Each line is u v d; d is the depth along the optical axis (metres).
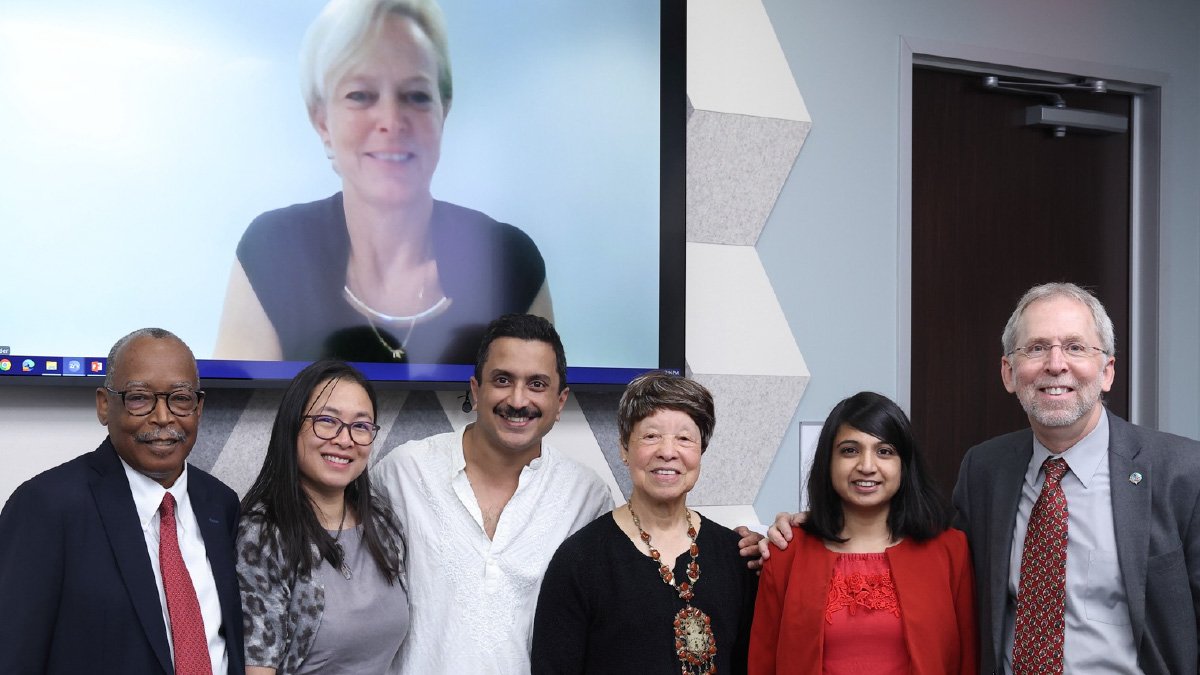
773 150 3.01
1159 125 3.49
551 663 2.00
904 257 3.17
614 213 2.75
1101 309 1.99
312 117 2.44
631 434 2.06
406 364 2.52
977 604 2.13
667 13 2.82
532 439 2.09
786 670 2.02
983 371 3.34
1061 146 3.48
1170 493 1.91
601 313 2.73
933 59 3.24
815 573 2.05
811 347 3.05
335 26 2.46
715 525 2.15
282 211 2.40
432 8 2.55
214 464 2.40
